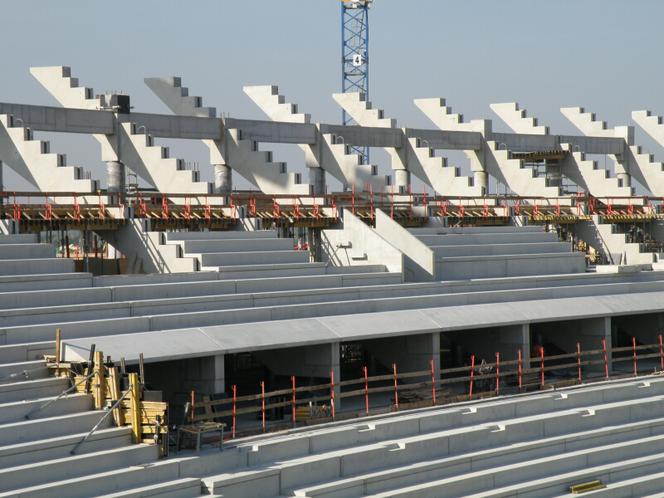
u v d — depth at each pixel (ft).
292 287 141.38
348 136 201.87
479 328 155.22
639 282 179.01
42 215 139.44
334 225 172.04
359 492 105.19
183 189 161.79
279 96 201.16
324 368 131.03
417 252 161.99
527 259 174.81
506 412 128.26
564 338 166.30
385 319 139.03
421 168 210.59
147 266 142.92
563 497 113.19
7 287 116.16
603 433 127.03
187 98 191.52
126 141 165.99
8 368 103.35
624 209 229.86
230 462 102.94
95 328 115.03
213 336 119.96
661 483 120.67
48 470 91.71
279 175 177.68
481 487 111.55
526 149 235.61
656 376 158.61
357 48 390.83
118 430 99.50
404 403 131.85
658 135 265.75
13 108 153.58
